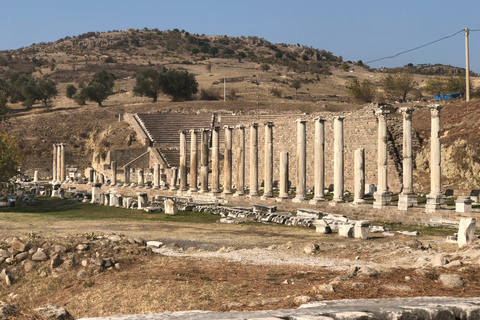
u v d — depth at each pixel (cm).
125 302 1977
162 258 2714
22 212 5141
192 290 2028
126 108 14325
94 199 6031
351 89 13838
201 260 2644
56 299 2203
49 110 15338
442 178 6806
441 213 4044
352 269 2072
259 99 15512
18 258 2583
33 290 2352
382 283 1862
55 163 9806
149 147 11038
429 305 1417
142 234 3559
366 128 7219
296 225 4134
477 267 2028
